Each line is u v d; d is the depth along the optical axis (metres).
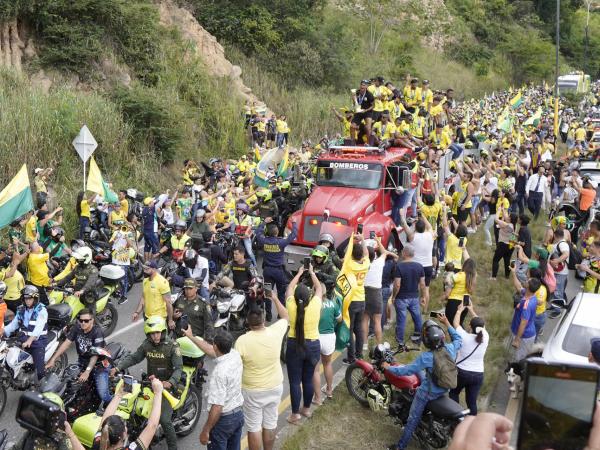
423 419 8.17
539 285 10.09
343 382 10.05
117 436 5.62
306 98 35.16
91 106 21.28
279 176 18.50
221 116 27.58
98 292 11.23
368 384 9.16
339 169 15.16
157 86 25.98
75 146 16.75
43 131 18.98
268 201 16.33
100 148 21.02
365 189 14.85
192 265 10.81
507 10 79.38
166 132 23.64
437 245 15.80
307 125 33.50
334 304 9.16
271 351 7.30
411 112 20.52
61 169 19.03
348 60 41.94
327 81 40.06
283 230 17.00
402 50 56.59
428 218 15.70
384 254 11.05
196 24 31.69
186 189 17.30
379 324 10.89
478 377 8.50
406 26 60.97
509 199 16.03
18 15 23.30
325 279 9.17
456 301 11.00
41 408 5.15
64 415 5.22
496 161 21.72
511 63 72.50
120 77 24.91
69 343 8.51
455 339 8.42
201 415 9.15
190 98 27.56
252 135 28.50
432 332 7.81
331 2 55.44
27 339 9.03
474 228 19.28
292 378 8.60
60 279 11.08
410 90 22.09
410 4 64.25
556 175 22.94
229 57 35.22
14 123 18.31
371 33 53.75
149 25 26.97
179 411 8.28
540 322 10.95
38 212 13.52
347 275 9.60
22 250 12.28
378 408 8.94
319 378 9.24
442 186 19.27
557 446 2.00
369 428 8.81
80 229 15.55
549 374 2.08
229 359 6.82
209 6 36.31
